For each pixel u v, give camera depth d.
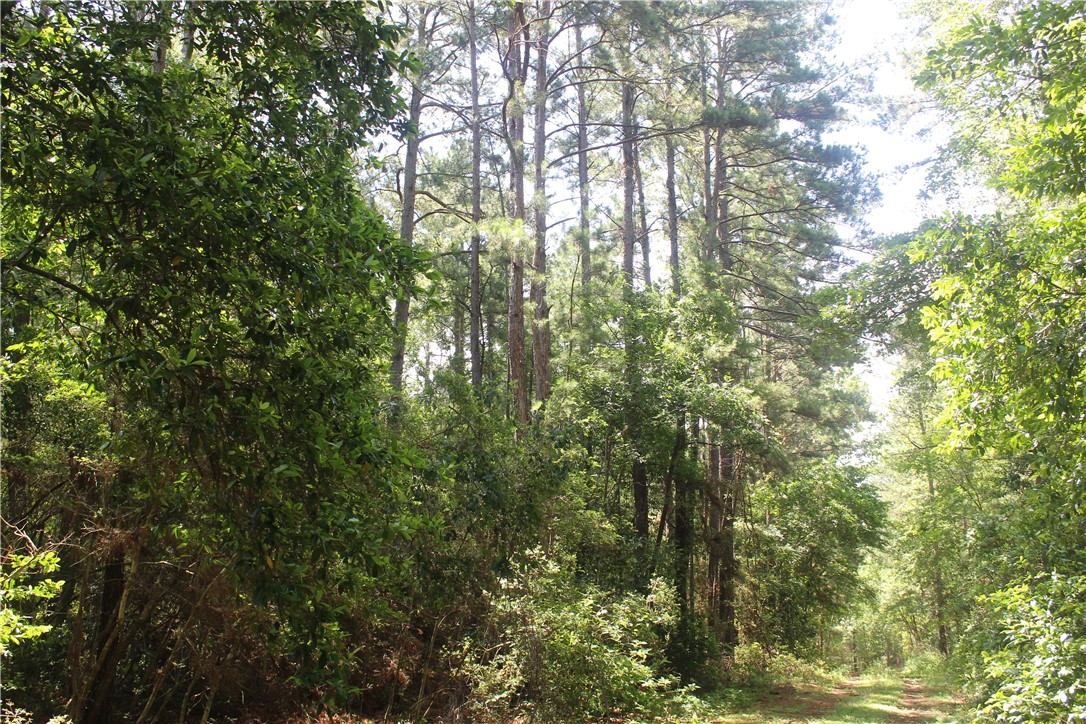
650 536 19.03
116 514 7.37
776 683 20.06
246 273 4.00
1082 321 5.89
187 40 5.23
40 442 7.41
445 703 10.64
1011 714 6.36
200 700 9.59
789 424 27.16
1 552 5.48
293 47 5.15
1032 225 7.01
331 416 4.29
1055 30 6.43
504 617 10.12
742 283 23.73
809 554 23.69
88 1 4.59
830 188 21.59
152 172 3.72
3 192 4.02
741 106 19.72
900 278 10.11
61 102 4.29
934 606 22.95
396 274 4.77
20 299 4.74
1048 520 8.17
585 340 18.58
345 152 5.65
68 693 8.21
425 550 9.13
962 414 6.92
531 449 10.84
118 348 4.28
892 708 16.19
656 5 17.27
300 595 4.10
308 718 9.75
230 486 4.03
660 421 18.23
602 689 9.79
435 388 10.49
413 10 17.33
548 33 17.91
